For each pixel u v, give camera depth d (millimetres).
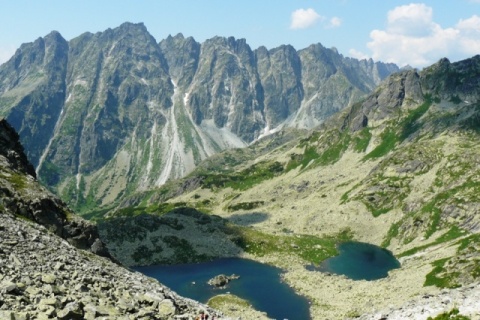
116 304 27953
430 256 147250
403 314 33281
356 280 141250
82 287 28969
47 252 38125
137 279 47125
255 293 125188
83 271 35750
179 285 134250
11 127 88000
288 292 126188
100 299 27844
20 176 72750
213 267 156625
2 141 82562
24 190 67000
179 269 154250
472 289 34500
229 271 151875
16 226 43188
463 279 100500
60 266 33594
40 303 22953
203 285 134000
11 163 76875
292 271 153125
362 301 109812
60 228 66312
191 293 125812
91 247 69438
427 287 105375
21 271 28891
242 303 112875
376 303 104625
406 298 100188
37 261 33406
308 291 126812
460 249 136875
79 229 69438
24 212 62156
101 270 38688
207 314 33781
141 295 32406
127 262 159375
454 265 111125
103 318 23734
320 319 100438
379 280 130500
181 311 32250
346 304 111000
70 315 22453
